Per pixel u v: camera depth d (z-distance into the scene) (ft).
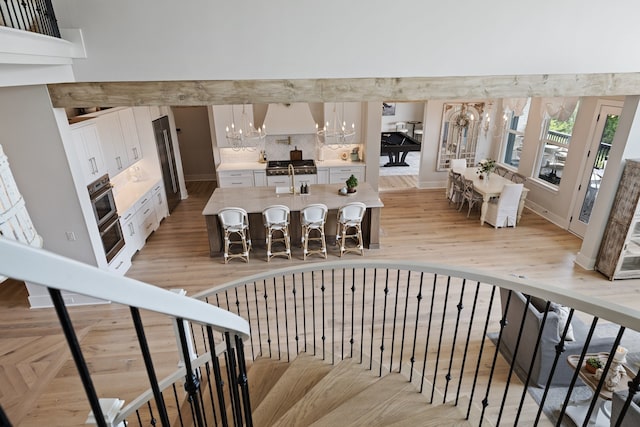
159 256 20.45
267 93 14.43
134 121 22.72
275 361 10.89
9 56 9.53
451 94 14.98
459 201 27.45
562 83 15.08
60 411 10.73
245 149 28.71
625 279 17.49
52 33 12.35
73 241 15.51
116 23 13.08
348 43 14.01
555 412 10.62
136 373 12.23
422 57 14.39
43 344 13.61
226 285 9.54
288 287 17.02
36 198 14.58
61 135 13.89
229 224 18.70
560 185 23.34
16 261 1.69
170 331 14.25
